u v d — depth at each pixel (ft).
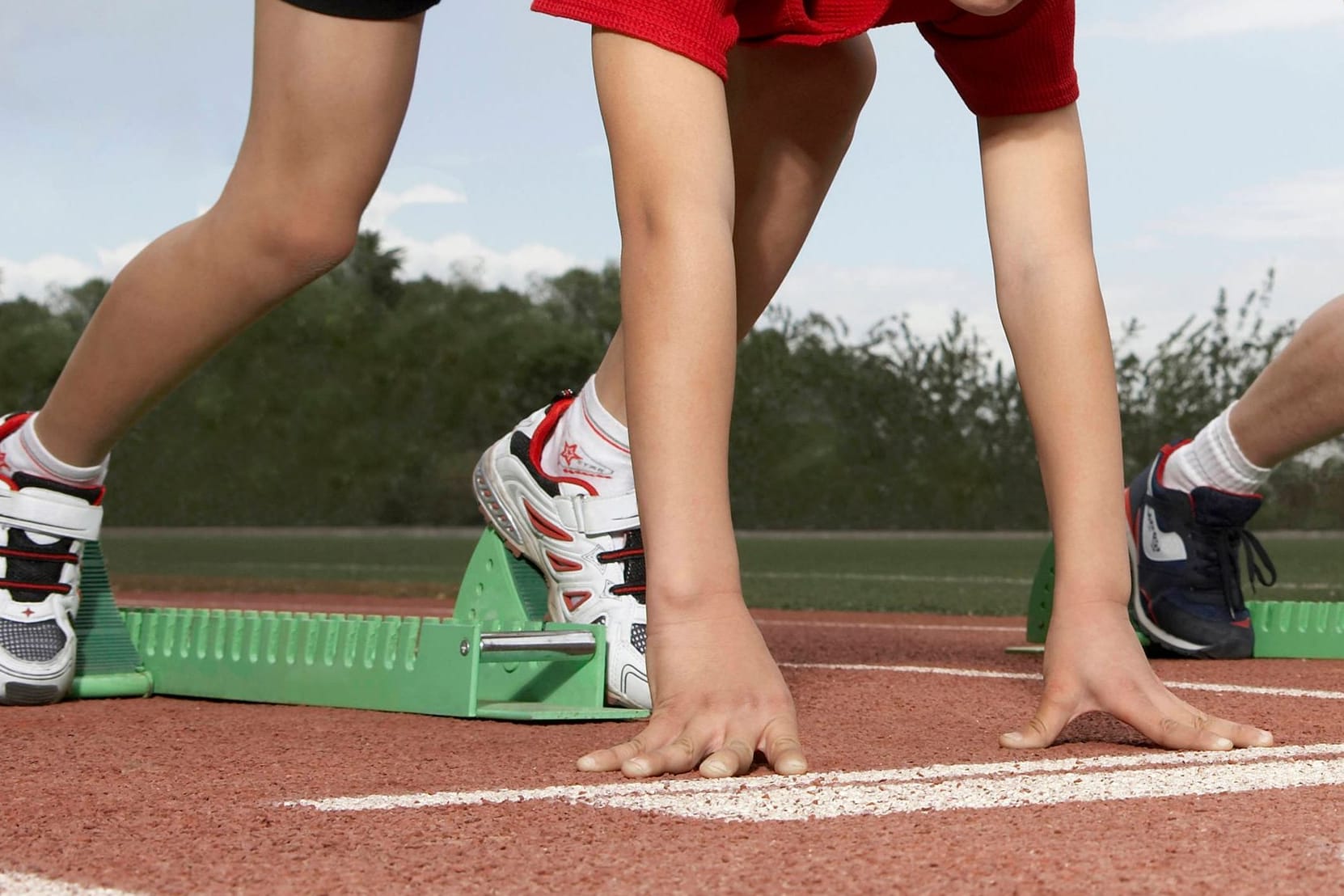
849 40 6.82
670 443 4.73
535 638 6.68
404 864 3.43
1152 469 10.39
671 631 4.78
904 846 3.56
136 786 4.65
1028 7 5.32
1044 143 5.74
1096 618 5.51
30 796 4.46
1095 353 5.53
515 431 7.59
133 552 45.34
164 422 70.08
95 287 82.64
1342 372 9.09
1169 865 3.34
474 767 5.07
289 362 72.38
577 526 7.11
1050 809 4.08
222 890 3.21
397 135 6.30
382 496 70.95
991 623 16.63
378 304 77.46
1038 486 60.95
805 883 3.19
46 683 7.18
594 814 4.03
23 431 7.21
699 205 4.71
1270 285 58.34
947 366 62.13
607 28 4.77
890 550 45.14
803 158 6.98
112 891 3.19
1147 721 5.33
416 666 6.79
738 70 6.80
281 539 59.36
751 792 4.33
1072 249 5.62
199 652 7.73
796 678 8.62
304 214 6.20
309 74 5.92
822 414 63.21
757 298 7.31
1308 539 50.19
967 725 6.26
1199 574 10.25
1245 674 9.12
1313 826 3.80
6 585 7.13
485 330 77.15
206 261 6.45
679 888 3.17
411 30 6.10
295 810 4.16
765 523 62.75
